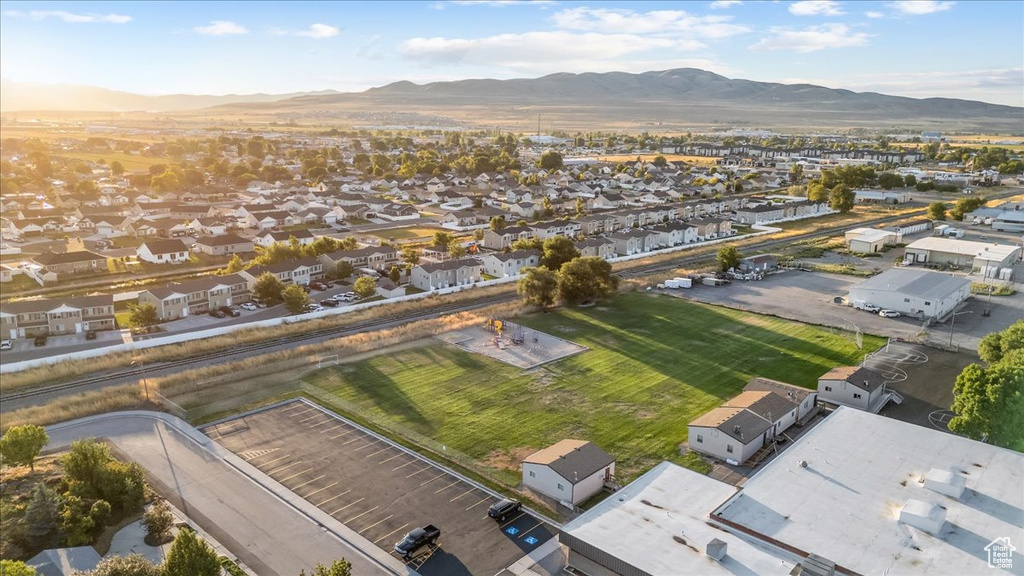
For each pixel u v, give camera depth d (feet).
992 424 209.15
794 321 360.28
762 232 645.51
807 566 142.92
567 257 461.37
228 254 517.96
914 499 170.19
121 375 288.30
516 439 230.48
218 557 167.53
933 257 491.31
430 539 174.19
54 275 428.15
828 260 512.63
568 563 165.58
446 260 461.78
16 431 203.62
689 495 179.73
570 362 301.22
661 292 422.82
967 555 147.84
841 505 168.55
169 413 249.96
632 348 319.88
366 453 221.25
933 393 264.52
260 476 206.90
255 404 256.93
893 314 366.02
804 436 204.54
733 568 147.43
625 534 161.17
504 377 284.00
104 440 228.63
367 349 315.99
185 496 195.52
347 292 427.33
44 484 180.45
